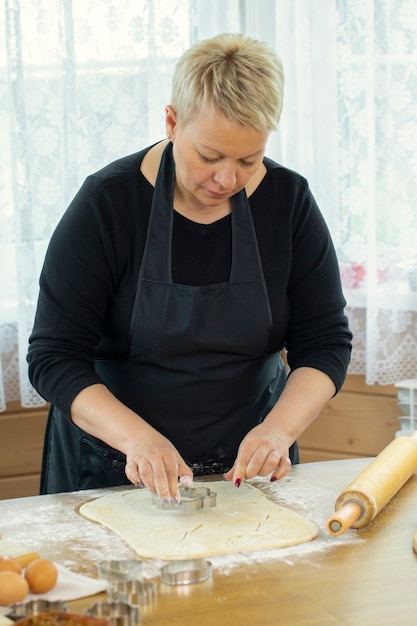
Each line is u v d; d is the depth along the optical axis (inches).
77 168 96.2
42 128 95.7
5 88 94.4
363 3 98.1
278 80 54.6
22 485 104.2
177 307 64.5
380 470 57.4
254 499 59.0
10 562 46.1
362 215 101.9
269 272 65.9
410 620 42.9
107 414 59.3
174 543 51.6
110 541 52.6
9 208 96.7
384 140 99.4
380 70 98.4
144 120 97.8
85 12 95.3
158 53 97.7
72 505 58.9
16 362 100.0
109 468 67.7
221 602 44.7
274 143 102.5
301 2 100.0
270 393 71.2
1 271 97.4
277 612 43.7
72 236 63.1
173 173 63.7
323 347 67.6
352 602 44.7
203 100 53.0
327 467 65.8
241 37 55.5
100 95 96.7
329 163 101.5
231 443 68.1
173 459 56.1
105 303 64.8
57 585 46.0
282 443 59.7
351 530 54.0
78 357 63.2
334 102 100.5
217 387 66.6
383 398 105.9
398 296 101.8
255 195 65.7
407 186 100.6
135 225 63.9
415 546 50.4
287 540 51.9
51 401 62.1
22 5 93.4
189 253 64.8
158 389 66.3
